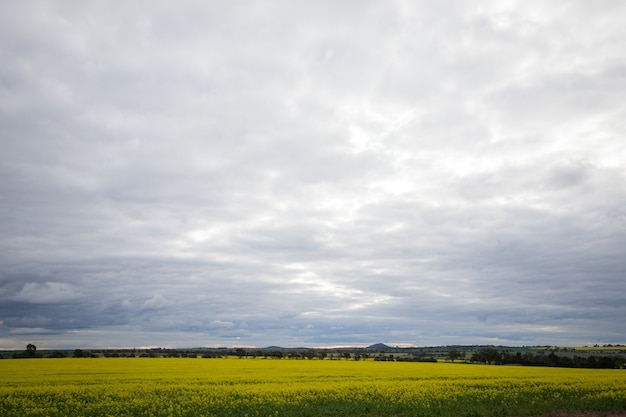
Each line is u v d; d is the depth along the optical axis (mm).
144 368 50562
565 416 22031
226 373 43594
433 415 21719
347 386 31375
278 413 22516
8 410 22984
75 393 28328
